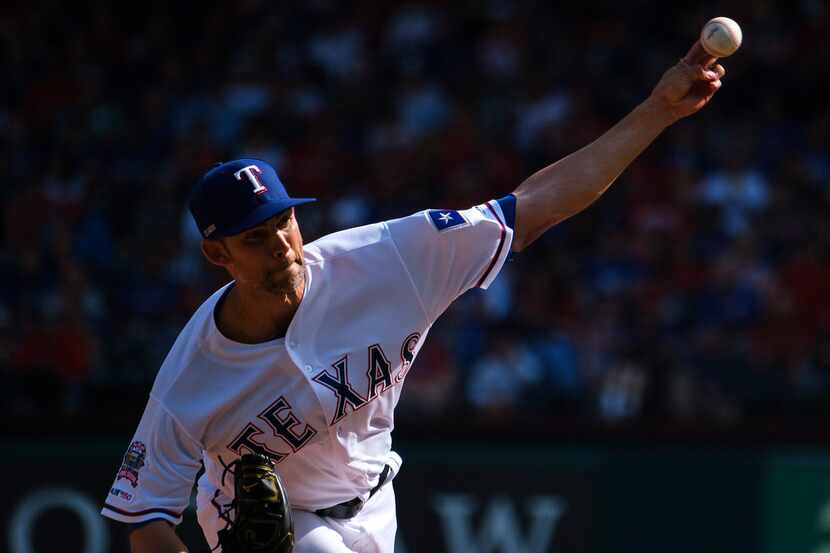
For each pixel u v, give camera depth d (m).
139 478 11.27
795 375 32.72
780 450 28.44
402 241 11.41
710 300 36.19
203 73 46.44
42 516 27.98
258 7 48.88
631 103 45.34
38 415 28.44
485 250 11.52
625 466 28.36
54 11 48.41
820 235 39.00
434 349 32.72
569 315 34.66
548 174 11.76
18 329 32.69
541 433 28.52
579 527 28.20
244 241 10.52
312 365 11.06
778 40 47.50
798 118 45.22
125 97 45.91
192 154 42.25
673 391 31.62
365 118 44.47
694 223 39.81
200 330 11.09
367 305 11.26
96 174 41.88
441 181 41.56
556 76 45.94
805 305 36.34
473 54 47.00
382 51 47.44
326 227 39.91
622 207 40.12
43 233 38.12
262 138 42.97
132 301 35.81
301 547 11.77
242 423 11.17
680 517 28.20
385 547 12.64
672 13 48.69
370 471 12.04
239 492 10.88
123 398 31.73
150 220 39.62
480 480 28.25
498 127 43.78
